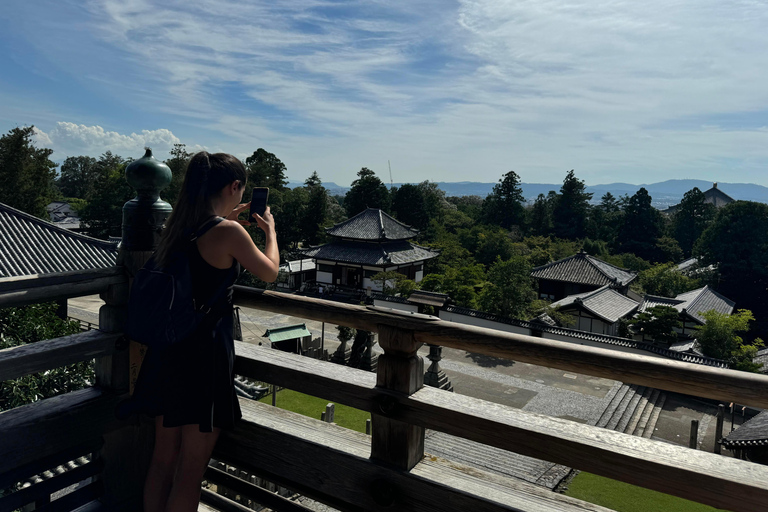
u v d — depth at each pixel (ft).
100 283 5.44
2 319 24.86
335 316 5.11
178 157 120.88
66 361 5.20
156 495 5.41
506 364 68.59
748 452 37.47
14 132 118.11
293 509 5.46
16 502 5.08
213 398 4.75
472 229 177.58
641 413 56.39
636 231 200.75
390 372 4.88
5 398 20.62
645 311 87.25
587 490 33.40
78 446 5.52
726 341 75.66
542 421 4.27
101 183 161.58
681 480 3.59
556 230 225.97
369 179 194.70
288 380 5.53
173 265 4.45
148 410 4.83
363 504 4.99
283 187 208.74
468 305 89.45
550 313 84.23
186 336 4.56
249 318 88.38
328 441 5.39
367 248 123.54
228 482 6.00
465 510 4.43
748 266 140.05
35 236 44.39
